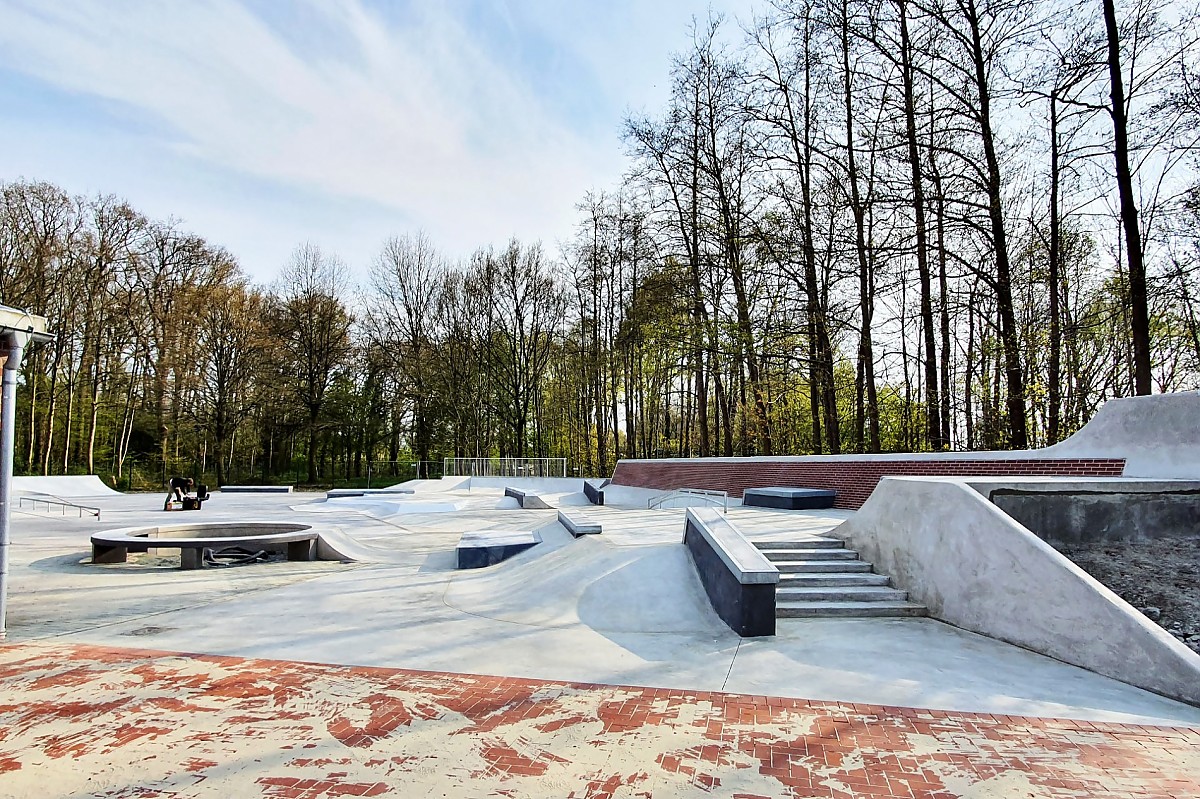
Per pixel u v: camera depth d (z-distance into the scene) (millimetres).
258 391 41500
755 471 21328
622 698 5660
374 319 46125
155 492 36906
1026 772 4309
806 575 9227
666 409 43719
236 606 9438
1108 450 11094
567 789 4055
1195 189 16188
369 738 4812
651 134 25734
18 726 5008
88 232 35188
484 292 44969
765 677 6215
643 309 27578
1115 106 15086
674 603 8766
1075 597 6668
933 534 8516
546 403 48750
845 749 4645
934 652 6980
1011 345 17156
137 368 39938
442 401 44656
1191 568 7719
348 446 50875
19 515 21906
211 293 38750
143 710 5355
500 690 5871
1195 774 4297
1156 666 5859
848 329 23469
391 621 8539
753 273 24281
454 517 21766
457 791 4027
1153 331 19719
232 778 4180
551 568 10961
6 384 7691
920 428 26266
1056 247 18281
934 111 18016
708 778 4207
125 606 9406
